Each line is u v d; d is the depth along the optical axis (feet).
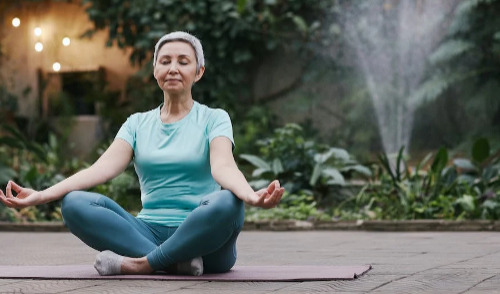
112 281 12.06
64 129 50.78
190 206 13.17
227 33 47.39
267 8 46.65
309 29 45.96
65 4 52.26
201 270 12.51
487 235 24.39
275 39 46.83
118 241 12.60
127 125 13.75
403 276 12.66
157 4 47.32
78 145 50.96
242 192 12.01
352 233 26.48
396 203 29.94
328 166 34.40
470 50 44.29
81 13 51.98
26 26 52.95
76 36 51.93
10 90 52.70
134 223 13.01
